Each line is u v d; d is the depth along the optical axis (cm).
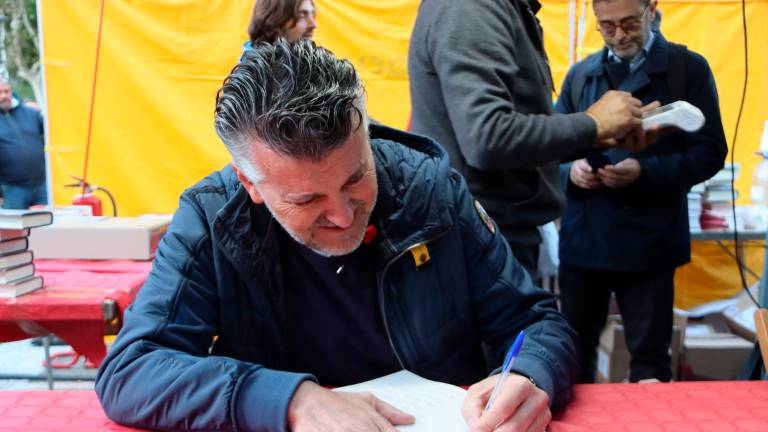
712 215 272
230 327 100
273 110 71
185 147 329
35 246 195
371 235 98
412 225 99
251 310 100
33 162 425
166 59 323
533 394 82
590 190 202
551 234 277
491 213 145
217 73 326
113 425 88
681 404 93
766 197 282
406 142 108
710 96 190
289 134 71
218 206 98
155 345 90
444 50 134
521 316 104
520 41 144
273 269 98
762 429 84
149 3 319
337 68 75
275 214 82
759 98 331
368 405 80
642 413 90
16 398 97
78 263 192
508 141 130
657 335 202
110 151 328
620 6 175
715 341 270
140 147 328
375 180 84
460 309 105
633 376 206
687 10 326
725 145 192
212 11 322
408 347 102
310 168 73
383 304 100
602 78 201
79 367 303
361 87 77
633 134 155
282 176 75
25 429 86
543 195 151
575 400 95
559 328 101
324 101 71
